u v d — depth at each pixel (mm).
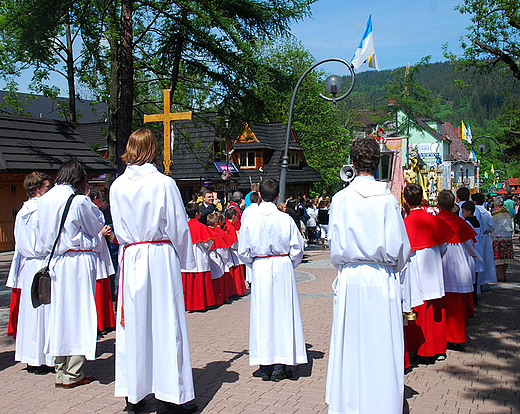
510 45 19750
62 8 16344
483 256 9648
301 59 43781
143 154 4383
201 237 8859
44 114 59625
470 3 19797
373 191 3818
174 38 17359
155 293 4227
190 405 4457
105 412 4492
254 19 17688
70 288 5125
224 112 19250
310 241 22922
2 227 20609
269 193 5523
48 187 5902
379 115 45094
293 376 5406
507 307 8906
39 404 4695
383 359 3684
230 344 6723
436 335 5910
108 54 20266
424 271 5723
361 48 12648
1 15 16797
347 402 3789
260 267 5379
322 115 44938
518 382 5250
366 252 3787
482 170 71000
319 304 9156
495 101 131250
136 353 4152
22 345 5613
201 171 31031
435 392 4977
